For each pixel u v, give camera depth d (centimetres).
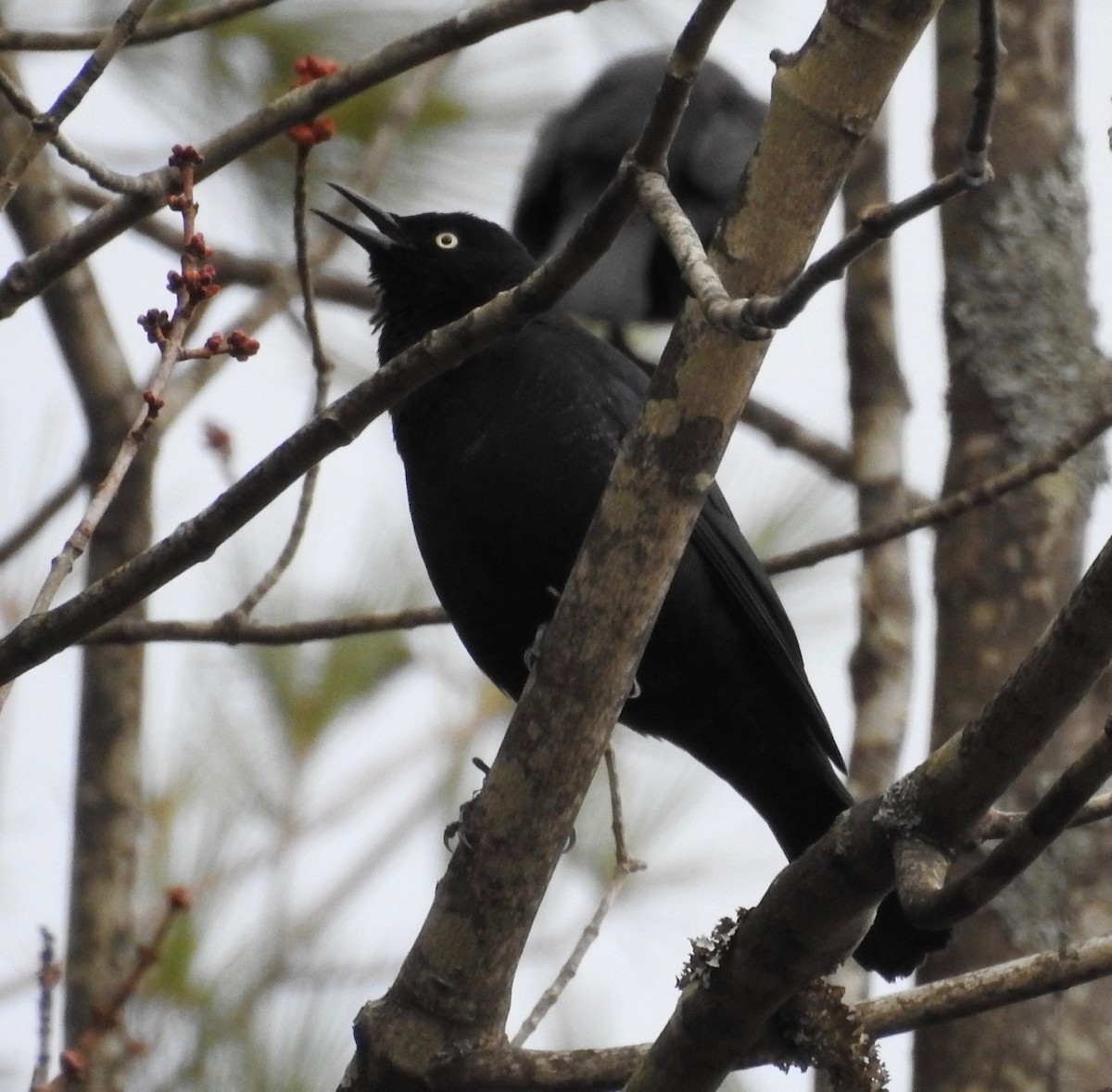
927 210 507
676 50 626
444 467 899
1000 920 900
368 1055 698
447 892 687
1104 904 899
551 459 884
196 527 689
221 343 671
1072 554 977
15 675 697
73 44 784
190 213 670
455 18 770
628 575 658
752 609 905
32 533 1023
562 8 765
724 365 643
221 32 1078
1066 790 529
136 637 848
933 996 664
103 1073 850
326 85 772
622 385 907
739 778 943
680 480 653
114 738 994
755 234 645
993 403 1006
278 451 686
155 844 1017
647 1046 693
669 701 927
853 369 1125
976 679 962
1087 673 556
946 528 992
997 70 505
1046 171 1037
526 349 897
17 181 668
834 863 612
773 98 644
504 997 695
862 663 1045
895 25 630
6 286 744
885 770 1012
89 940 959
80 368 1013
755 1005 638
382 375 680
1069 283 1024
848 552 923
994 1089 889
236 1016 924
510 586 908
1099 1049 893
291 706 1138
